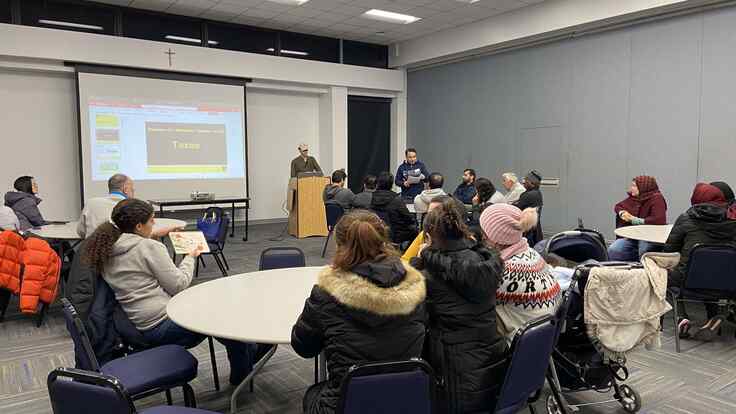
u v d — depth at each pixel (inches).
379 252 58.2
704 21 228.1
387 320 55.4
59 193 283.7
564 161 289.9
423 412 55.1
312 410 60.4
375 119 397.1
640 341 85.4
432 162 378.6
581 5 257.9
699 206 125.9
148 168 297.4
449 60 352.5
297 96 366.9
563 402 87.4
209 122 315.6
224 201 291.6
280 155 363.3
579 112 280.7
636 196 183.0
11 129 268.4
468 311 63.3
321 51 357.7
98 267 86.9
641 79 252.4
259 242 284.2
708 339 133.0
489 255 64.8
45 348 130.7
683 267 124.0
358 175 392.2
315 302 58.9
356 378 51.8
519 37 289.3
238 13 297.4
